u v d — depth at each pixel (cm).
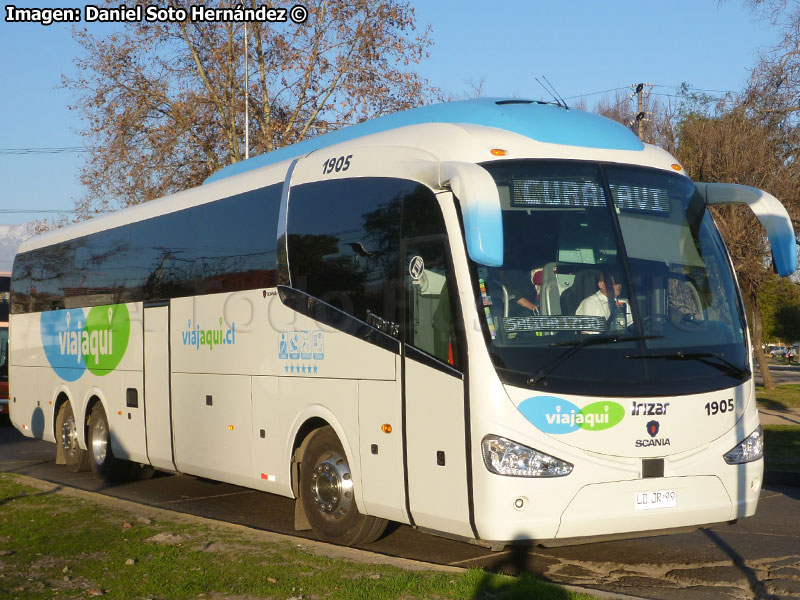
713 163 2530
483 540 677
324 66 2962
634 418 686
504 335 682
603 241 730
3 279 2384
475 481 673
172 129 2892
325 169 891
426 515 723
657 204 768
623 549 841
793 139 2483
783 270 766
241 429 990
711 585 712
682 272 753
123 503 1047
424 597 623
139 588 670
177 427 1129
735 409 731
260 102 2989
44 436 1552
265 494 1239
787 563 783
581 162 756
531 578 660
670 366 709
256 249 979
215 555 763
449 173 700
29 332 1630
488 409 670
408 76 2969
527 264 703
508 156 738
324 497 862
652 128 3088
